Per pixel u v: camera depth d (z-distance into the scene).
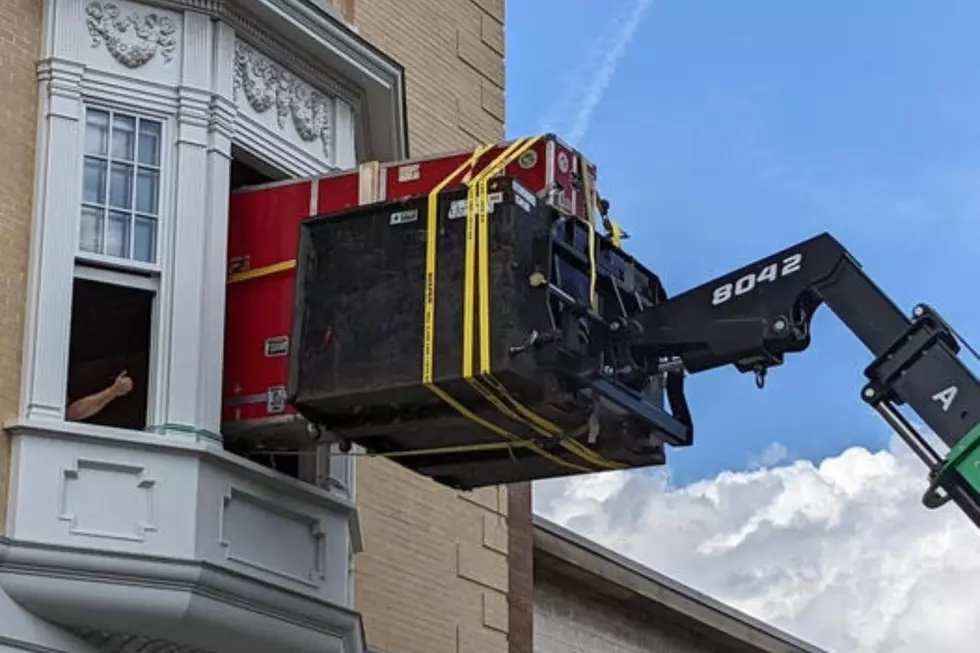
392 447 15.36
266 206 16.17
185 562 14.59
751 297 14.85
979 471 13.91
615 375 14.53
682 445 15.46
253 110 16.73
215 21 16.47
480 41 23.56
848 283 14.73
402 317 14.34
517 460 15.50
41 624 14.32
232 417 15.59
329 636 16.05
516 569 21.92
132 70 15.98
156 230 15.69
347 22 19.50
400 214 14.61
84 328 15.95
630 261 15.23
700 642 27.02
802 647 28.86
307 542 16.11
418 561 19.95
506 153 15.26
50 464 14.52
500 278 13.95
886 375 14.48
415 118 21.78
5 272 14.87
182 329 15.38
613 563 24.20
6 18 15.45
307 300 14.86
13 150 15.22
